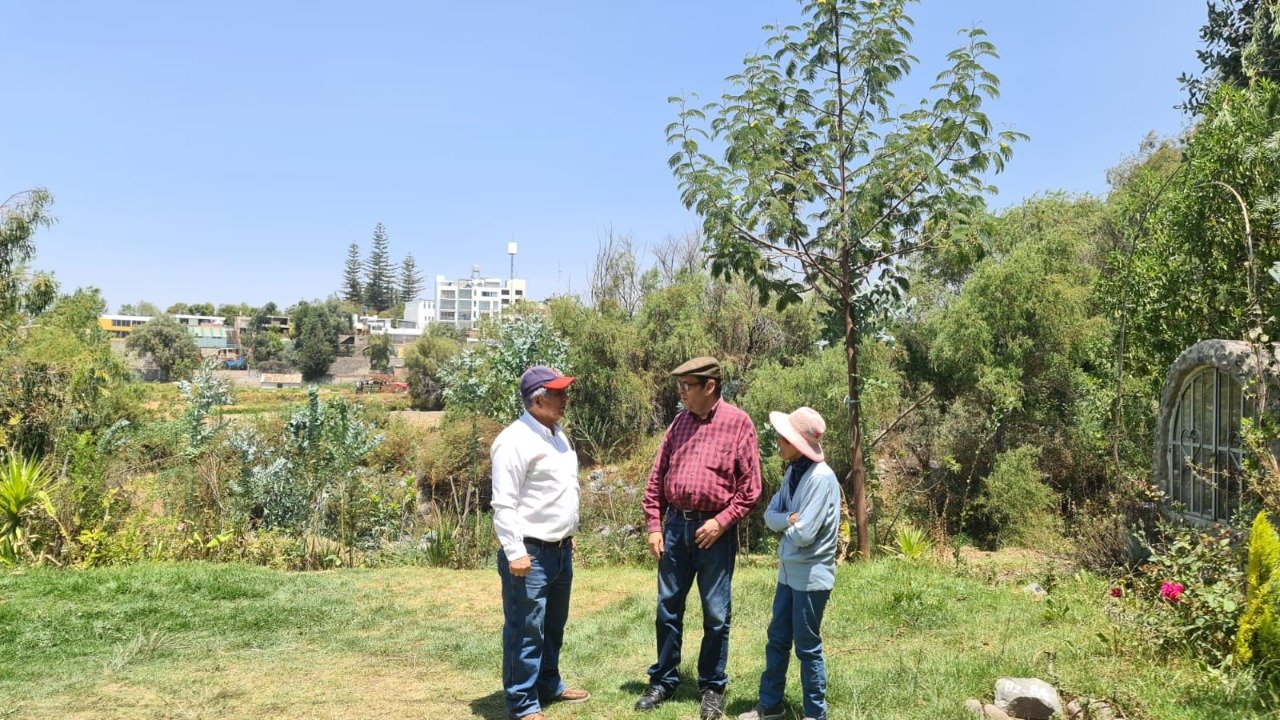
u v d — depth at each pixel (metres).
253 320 136.00
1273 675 4.55
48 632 6.62
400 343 121.25
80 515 10.57
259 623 7.22
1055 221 21.83
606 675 5.51
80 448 11.46
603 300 26.84
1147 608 5.81
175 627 7.00
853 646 6.00
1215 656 4.98
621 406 23.89
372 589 8.69
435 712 4.88
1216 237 9.05
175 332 82.94
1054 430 18.41
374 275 148.50
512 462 4.50
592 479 15.18
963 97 8.53
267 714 4.86
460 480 18.88
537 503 4.55
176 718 4.77
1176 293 9.73
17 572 8.95
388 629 7.10
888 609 6.76
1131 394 10.63
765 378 19.42
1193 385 8.18
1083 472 17.44
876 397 17.69
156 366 81.94
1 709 4.91
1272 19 10.14
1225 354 7.40
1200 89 12.48
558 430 4.79
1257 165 8.44
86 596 7.81
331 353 101.06
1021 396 18.61
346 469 12.27
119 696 5.16
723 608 4.65
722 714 4.54
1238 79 11.97
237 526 11.28
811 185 9.29
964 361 19.58
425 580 9.21
